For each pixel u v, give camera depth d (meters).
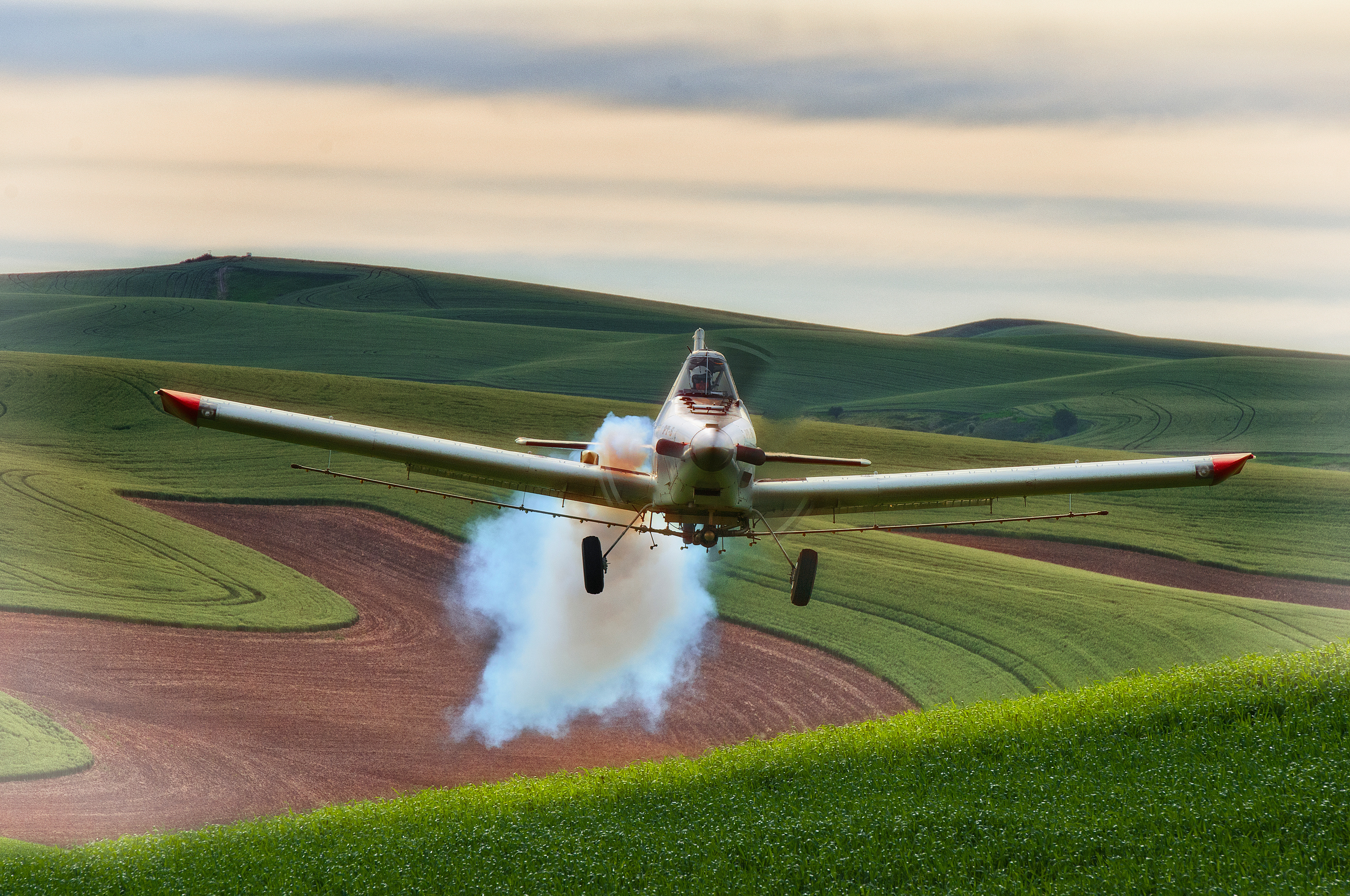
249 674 80.56
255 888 31.44
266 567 104.12
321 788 61.69
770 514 41.47
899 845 29.75
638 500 39.22
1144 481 39.00
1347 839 27.02
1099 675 74.44
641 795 39.53
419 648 87.94
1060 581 98.50
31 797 58.00
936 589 96.06
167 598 94.19
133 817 56.25
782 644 86.44
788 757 41.72
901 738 41.84
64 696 73.88
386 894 30.14
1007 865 28.30
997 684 74.44
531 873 30.53
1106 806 30.64
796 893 28.05
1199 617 85.88
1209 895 24.66
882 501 39.91
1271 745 33.78
